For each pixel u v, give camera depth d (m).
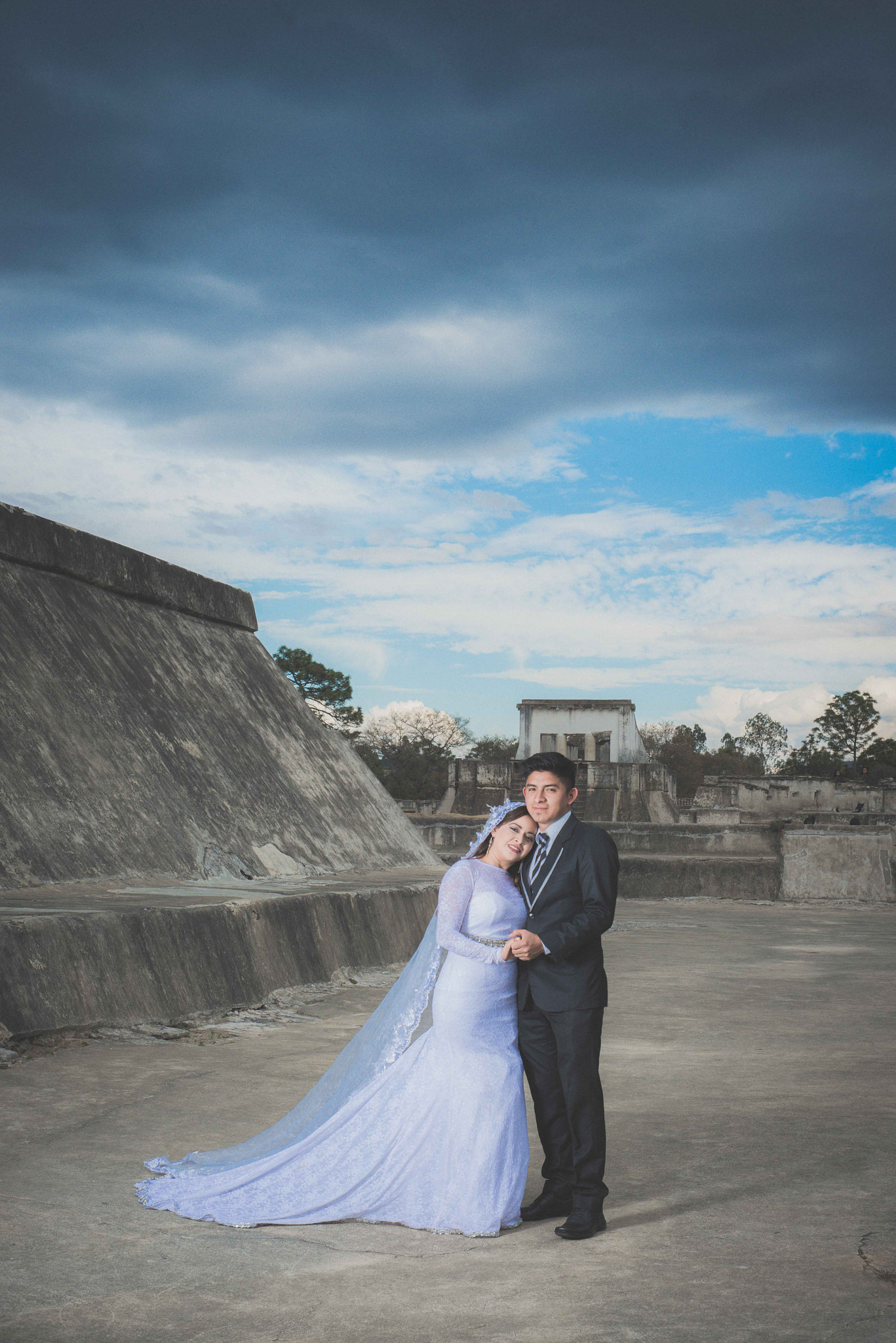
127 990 7.41
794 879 22.39
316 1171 4.03
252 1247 3.69
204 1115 5.36
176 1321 3.07
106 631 13.07
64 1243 3.64
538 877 4.14
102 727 11.48
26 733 10.28
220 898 9.24
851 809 57.72
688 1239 3.78
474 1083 3.98
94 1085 5.87
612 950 13.91
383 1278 3.43
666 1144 5.07
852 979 11.30
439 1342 2.94
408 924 11.71
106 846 10.20
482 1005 4.06
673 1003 9.71
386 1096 4.08
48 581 12.55
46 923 7.02
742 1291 3.28
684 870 22.81
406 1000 4.20
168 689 13.42
